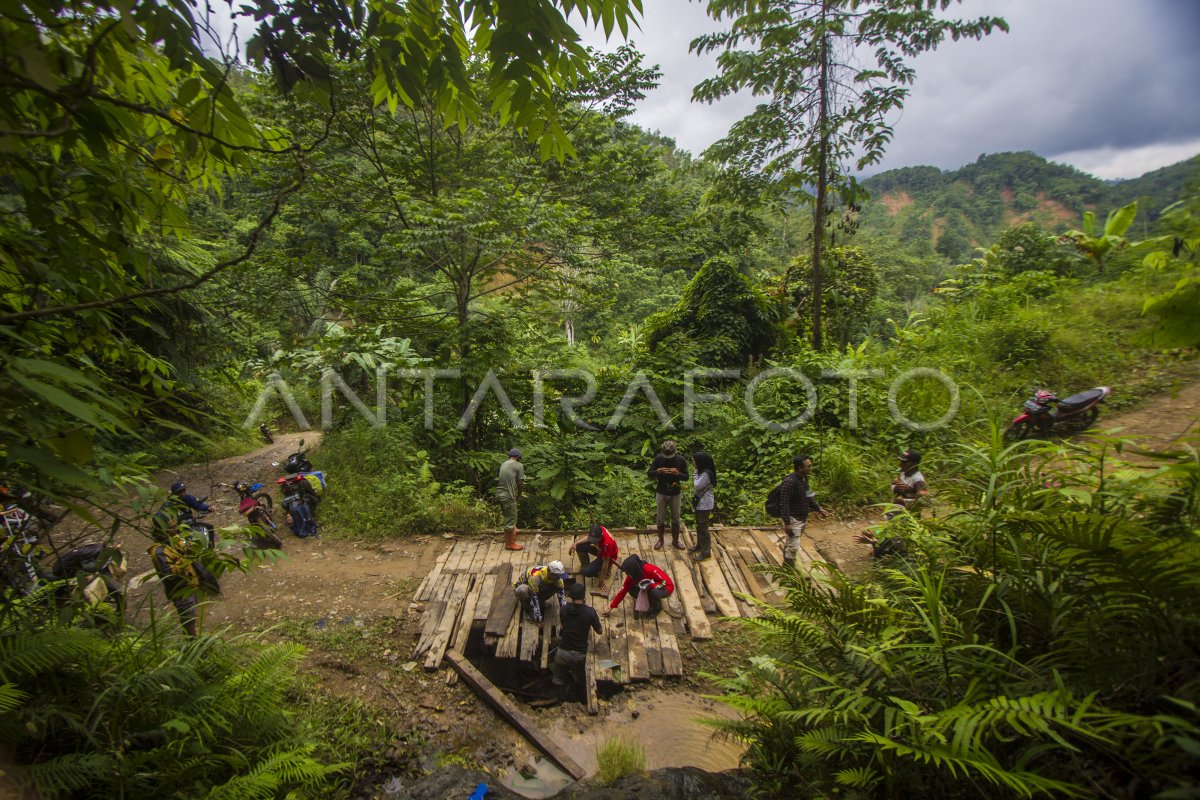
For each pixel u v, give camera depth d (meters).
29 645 2.58
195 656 3.42
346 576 6.95
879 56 11.12
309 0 1.50
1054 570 2.67
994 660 2.59
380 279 11.04
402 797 4.08
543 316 12.02
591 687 5.23
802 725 3.08
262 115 8.57
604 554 6.56
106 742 2.74
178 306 5.79
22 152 1.48
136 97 1.78
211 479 10.88
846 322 14.84
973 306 12.27
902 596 3.29
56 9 1.23
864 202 12.41
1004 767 2.29
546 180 10.88
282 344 10.89
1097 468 2.91
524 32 1.54
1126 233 13.13
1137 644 2.09
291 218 11.59
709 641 5.85
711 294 13.47
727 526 8.41
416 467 9.59
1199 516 2.39
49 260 1.75
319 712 4.66
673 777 3.98
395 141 9.77
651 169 12.92
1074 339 10.36
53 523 2.12
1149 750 1.86
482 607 6.13
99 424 1.15
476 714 4.98
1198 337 1.44
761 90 11.91
